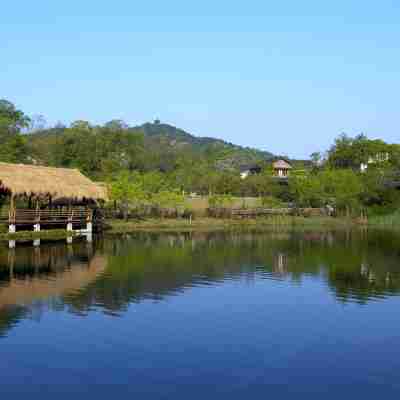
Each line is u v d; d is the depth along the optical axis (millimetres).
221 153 142000
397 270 25859
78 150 88062
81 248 34344
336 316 17016
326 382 11617
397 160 91688
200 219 59875
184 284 21859
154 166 106125
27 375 11812
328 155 108375
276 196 74938
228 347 13828
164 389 11141
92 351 13336
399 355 13352
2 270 24656
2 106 71438
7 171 38500
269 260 29234
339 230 53438
